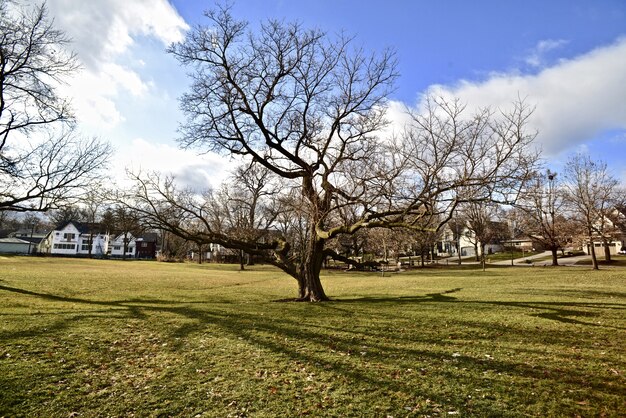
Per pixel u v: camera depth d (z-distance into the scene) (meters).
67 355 7.57
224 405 5.50
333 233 15.56
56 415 5.08
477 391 6.01
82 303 15.16
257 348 8.45
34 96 16.70
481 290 20.12
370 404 5.54
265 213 29.39
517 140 10.86
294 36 16.09
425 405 5.51
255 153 16.30
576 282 23.36
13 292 17.70
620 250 63.31
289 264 17.61
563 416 5.16
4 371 6.46
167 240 74.12
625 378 6.50
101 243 98.31
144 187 15.47
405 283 26.94
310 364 7.32
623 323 10.87
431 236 41.00
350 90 16.44
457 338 9.40
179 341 9.02
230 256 71.62
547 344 8.78
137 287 23.36
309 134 16.84
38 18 16.48
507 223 46.41
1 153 16.08
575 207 38.72
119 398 5.68
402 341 9.10
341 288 24.42
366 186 14.41
